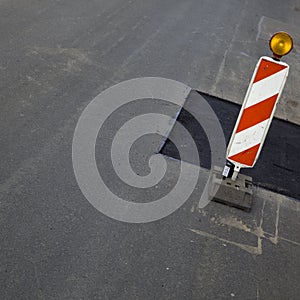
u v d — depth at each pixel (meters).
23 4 8.37
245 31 9.84
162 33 8.55
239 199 4.55
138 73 6.84
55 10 8.44
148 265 3.74
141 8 9.60
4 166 4.42
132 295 3.45
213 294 3.62
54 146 4.84
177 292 3.56
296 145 5.93
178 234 4.12
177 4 10.44
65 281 3.44
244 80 7.53
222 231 4.27
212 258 3.95
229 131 5.85
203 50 8.30
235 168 4.60
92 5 9.14
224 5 11.29
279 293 3.75
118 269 3.64
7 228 3.78
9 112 5.23
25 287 3.33
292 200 4.87
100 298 3.37
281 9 12.40
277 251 4.18
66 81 6.14
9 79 5.90
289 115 6.80
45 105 5.50
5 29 7.24
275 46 4.09
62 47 7.09
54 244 3.73
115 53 7.31
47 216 3.98
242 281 3.79
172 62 7.50
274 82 4.16
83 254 3.69
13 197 4.09
